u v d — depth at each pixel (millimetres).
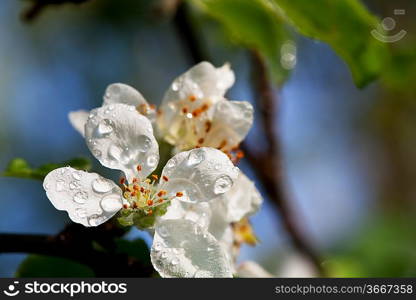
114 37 590
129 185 264
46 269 303
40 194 537
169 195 264
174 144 281
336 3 285
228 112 282
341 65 531
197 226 260
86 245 279
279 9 291
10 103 594
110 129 264
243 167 388
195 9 392
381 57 296
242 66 494
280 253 530
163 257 258
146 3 569
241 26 325
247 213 275
